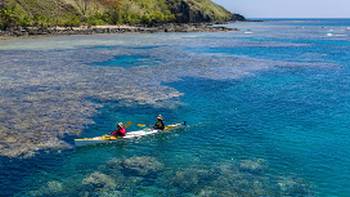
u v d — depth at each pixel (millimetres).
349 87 43281
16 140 26219
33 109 33656
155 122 30688
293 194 18891
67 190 19406
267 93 40406
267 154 24047
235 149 24922
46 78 47406
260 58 68250
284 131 28359
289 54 75000
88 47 84375
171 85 44188
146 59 65438
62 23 142250
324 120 30891
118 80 46750
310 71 54344
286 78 48875
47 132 27938
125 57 67812
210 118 31766
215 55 71812
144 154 24203
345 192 19109
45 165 22438
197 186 19750
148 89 41969
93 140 25734
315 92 40812
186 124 30156
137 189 19438
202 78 48281
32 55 69250
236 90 41781
